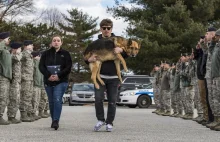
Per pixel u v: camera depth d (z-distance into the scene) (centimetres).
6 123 1023
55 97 905
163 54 3503
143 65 3688
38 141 684
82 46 5359
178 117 1464
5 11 4009
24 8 4112
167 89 1587
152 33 3466
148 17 3794
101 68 861
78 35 5838
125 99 2312
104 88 866
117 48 840
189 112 1341
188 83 1334
